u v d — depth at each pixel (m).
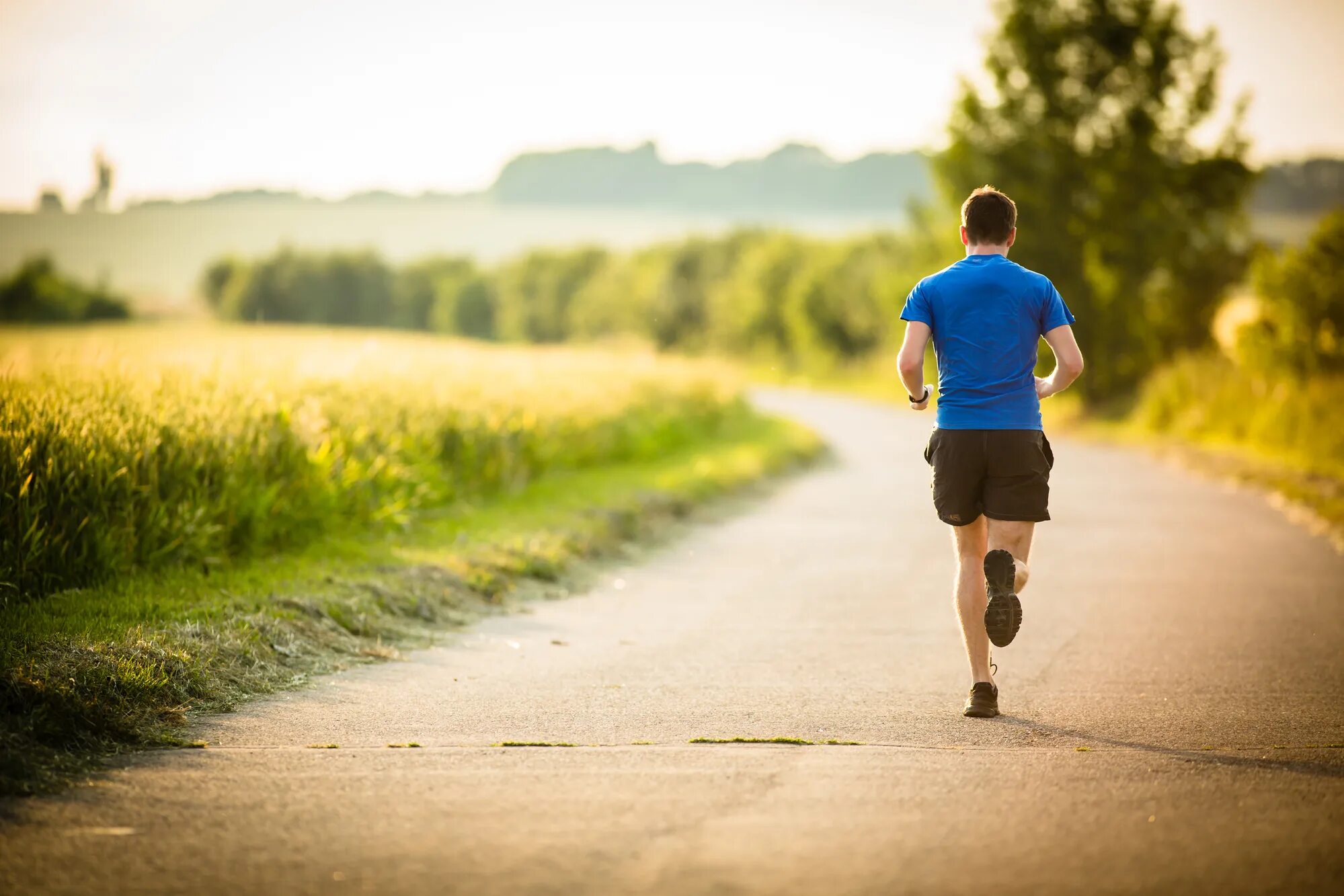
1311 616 30.17
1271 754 16.41
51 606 22.75
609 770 15.50
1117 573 37.53
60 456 26.28
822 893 11.05
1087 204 135.50
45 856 12.09
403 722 18.70
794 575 37.00
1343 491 59.94
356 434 38.69
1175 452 88.12
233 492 30.34
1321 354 91.62
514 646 25.78
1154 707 20.27
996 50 136.38
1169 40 131.12
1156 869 11.64
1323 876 11.45
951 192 141.75
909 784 14.70
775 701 20.66
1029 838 12.58
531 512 43.50
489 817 13.34
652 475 59.88
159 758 16.00
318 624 24.61
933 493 19.25
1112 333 134.62
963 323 18.83
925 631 28.19
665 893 11.08
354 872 11.68
